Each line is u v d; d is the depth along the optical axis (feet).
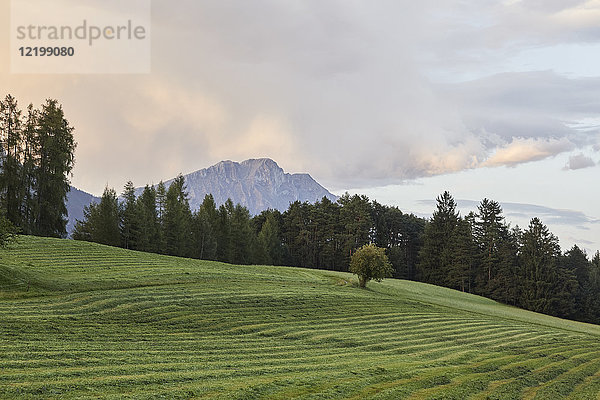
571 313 345.51
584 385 78.74
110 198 282.97
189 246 326.85
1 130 238.27
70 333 87.92
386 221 485.56
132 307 119.24
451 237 420.36
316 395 57.31
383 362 86.28
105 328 96.99
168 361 73.00
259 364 76.64
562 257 413.39
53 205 241.76
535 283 352.90
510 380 76.02
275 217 488.02
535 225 375.25
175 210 313.53
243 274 203.21
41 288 129.70
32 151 243.81
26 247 186.19
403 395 61.00
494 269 390.21
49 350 71.67
